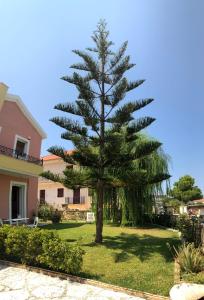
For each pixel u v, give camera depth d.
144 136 18.09
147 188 18.00
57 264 7.62
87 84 11.40
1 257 8.99
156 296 6.25
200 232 10.39
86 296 6.36
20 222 18.19
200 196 47.91
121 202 17.98
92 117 11.39
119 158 11.38
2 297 6.26
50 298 6.24
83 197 32.75
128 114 11.21
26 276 7.55
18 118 18.66
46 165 33.50
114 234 13.48
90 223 19.09
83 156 11.17
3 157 15.70
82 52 11.48
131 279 7.39
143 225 18.19
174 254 9.67
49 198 34.62
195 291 5.60
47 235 8.27
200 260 7.45
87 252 9.91
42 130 20.84
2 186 17.20
